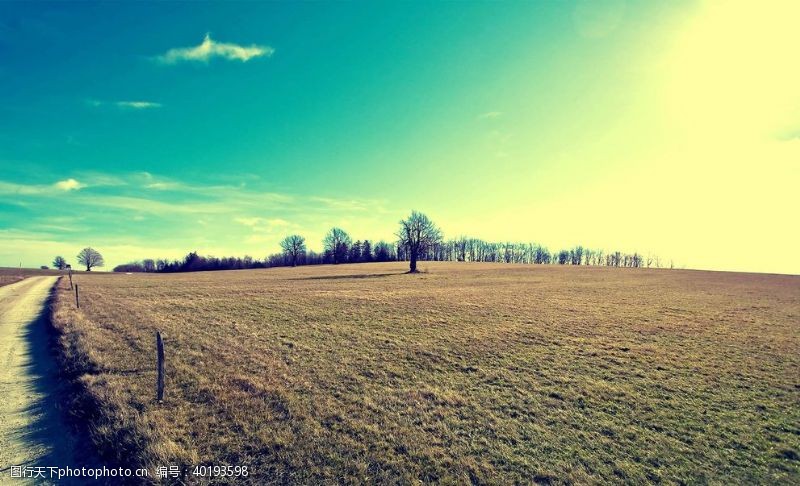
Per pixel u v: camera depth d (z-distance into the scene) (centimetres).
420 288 4750
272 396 1201
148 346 1742
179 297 3766
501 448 934
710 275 8381
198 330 2155
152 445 842
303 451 880
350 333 2158
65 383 1279
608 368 1609
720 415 1162
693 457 919
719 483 815
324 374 1445
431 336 2109
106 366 1404
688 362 1708
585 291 4653
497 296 3975
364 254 15512
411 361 1647
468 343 1966
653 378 1492
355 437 960
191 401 1136
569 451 930
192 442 899
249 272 9169
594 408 1198
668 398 1296
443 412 1137
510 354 1784
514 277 6831
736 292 4919
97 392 1126
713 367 1642
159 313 2734
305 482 769
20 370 1464
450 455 892
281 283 5591
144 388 1216
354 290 4459
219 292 4244
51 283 6222
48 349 1764
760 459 915
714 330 2400
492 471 831
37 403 1145
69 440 922
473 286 5112
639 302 3716
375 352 1773
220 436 936
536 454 911
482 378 1457
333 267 10500
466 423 1069
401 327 2339
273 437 937
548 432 1029
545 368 1593
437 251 17138
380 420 1064
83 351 1570
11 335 2092
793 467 881
